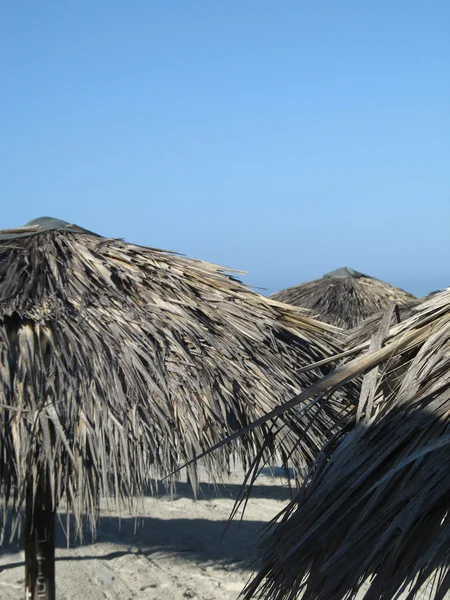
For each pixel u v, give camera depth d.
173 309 3.92
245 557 6.11
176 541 6.43
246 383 3.73
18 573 5.45
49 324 3.59
